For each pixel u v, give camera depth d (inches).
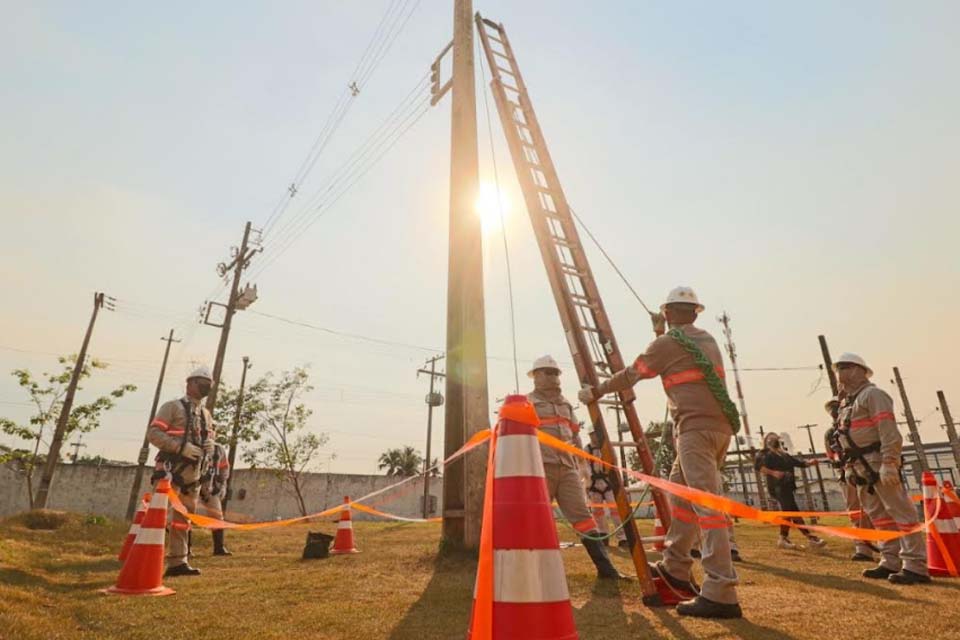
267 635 108.5
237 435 1106.1
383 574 186.1
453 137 289.7
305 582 170.4
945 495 199.2
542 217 174.4
